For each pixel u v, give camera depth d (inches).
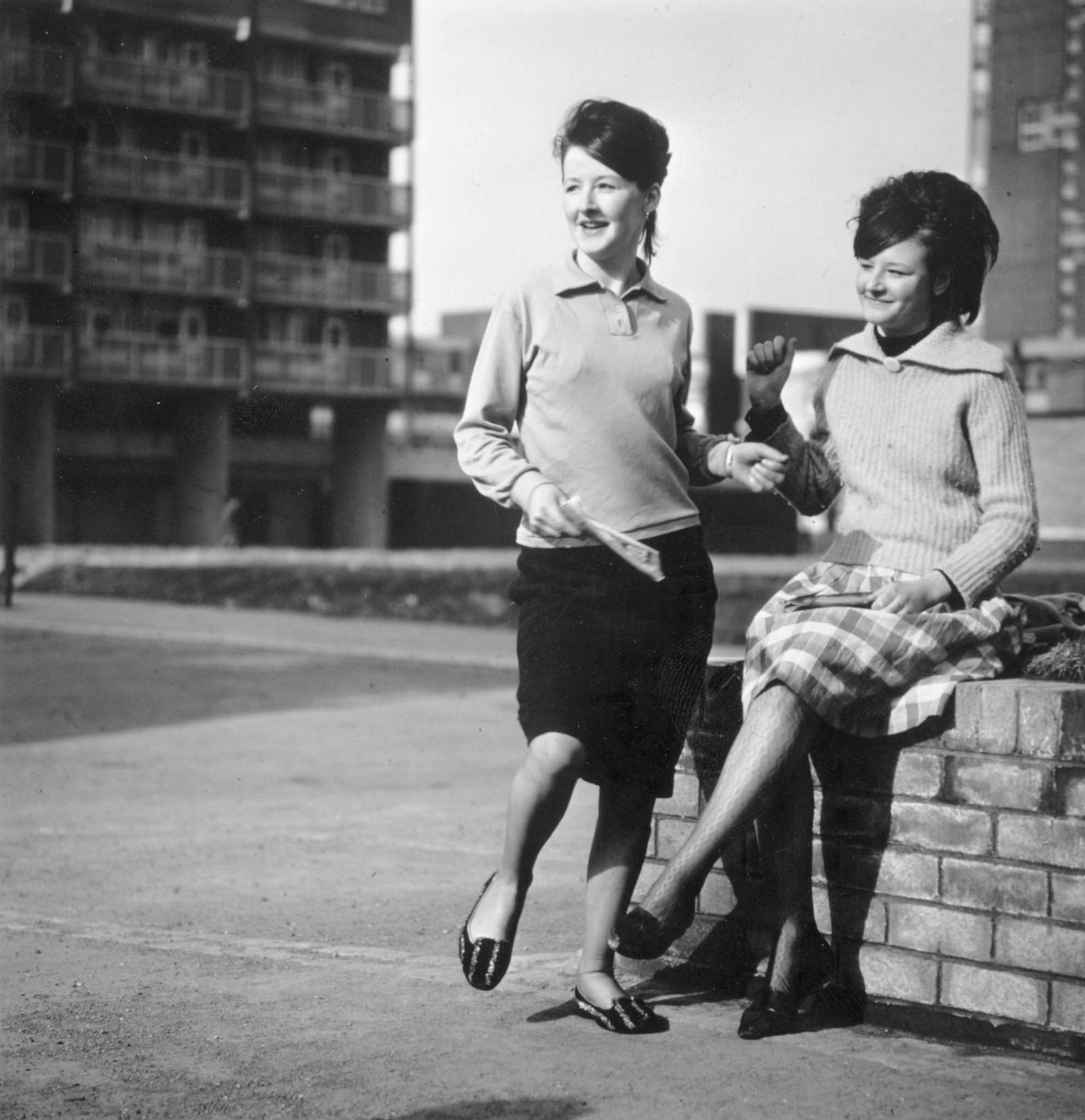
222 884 239.6
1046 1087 133.2
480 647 684.1
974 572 148.6
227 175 1946.4
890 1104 128.6
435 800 325.7
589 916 153.7
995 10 2367.1
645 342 151.8
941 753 147.3
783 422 161.6
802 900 151.0
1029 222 2368.4
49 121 1782.7
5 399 1844.2
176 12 1839.3
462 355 2721.5
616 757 146.6
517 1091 131.8
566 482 150.5
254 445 2111.2
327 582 1106.1
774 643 148.4
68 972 174.1
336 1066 138.7
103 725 449.7
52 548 1401.3
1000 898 143.8
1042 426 1601.9
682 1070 137.3
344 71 2028.8
